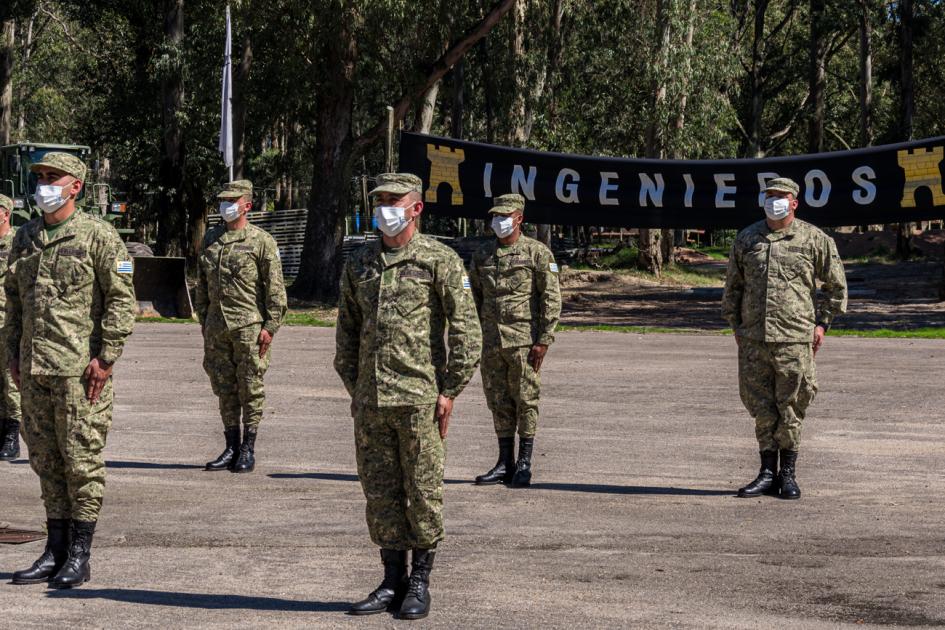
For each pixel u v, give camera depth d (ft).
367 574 21.89
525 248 30.58
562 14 148.87
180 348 65.10
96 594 20.38
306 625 18.62
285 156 171.12
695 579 21.49
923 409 43.34
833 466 32.89
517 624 18.71
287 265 166.50
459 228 183.11
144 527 25.55
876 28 187.42
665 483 30.76
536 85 136.98
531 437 30.71
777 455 29.43
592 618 19.06
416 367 18.78
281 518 26.53
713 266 179.63
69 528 21.34
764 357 28.96
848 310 103.60
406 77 104.06
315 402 45.52
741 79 225.15
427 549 19.22
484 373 30.89
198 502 28.19
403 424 18.80
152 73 141.79
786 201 28.60
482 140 191.01
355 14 98.32
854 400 45.68
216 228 32.81
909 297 118.32
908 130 177.68
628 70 141.38
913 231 194.70
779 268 28.84
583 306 113.80
